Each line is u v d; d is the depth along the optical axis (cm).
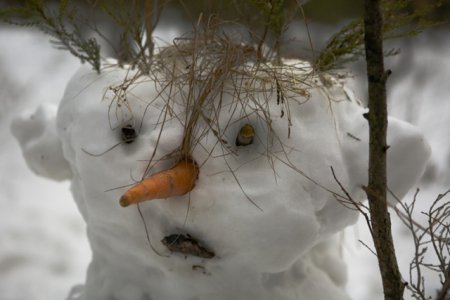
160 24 222
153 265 125
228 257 119
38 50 421
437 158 287
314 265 137
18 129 141
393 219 234
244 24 133
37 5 130
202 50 123
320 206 118
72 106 126
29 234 227
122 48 140
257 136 117
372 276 202
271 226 115
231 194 115
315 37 253
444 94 353
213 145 115
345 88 128
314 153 118
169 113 118
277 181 115
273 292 126
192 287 125
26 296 190
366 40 109
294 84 120
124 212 120
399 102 337
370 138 112
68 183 273
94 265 136
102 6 133
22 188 265
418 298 120
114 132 119
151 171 116
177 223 117
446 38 411
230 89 117
